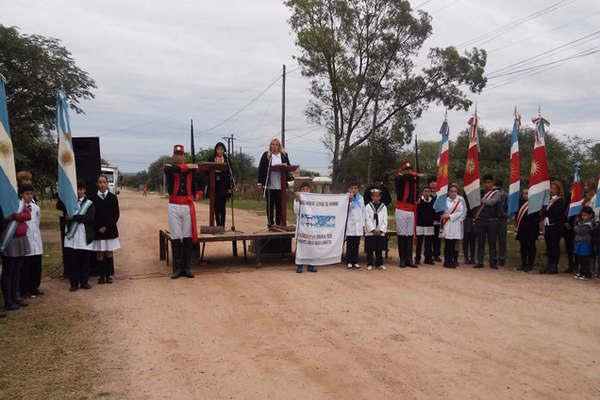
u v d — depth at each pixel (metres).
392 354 5.34
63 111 8.27
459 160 38.09
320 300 7.60
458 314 6.87
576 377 4.77
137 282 8.96
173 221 9.20
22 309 7.14
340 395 4.38
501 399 4.30
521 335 5.99
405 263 10.62
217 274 9.67
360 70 32.31
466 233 11.30
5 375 4.82
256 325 6.35
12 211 6.91
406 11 30.80
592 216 9.42
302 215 9.95
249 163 68.94
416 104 32.62
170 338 5.86
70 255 8.38
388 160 34.69
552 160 28.92
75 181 8.36
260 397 4.35
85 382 4.65
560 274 9.97
